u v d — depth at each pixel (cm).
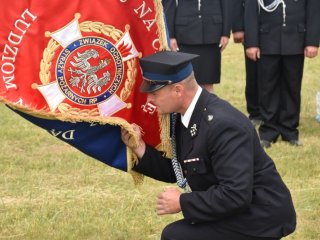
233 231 339
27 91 336
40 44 337
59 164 655
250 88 837
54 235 486
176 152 357
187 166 341
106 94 350
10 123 833
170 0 719
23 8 333
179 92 334
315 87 1068
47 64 338
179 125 353
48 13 336
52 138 766
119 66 351
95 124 354
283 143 733
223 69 1252
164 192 339
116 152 363
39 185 598
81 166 651
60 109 342
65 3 338
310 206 543
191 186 345
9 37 333
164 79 331
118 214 523
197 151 334
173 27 723
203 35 718
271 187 342
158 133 362
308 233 492
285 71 723
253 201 339
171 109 338
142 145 362
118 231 493
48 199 560
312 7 702
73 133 353
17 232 495
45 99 339
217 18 721
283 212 341
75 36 341
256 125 828
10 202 555
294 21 704
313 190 579
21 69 334
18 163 664
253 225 338
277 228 341
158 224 509
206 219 331
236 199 323
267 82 726
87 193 576
